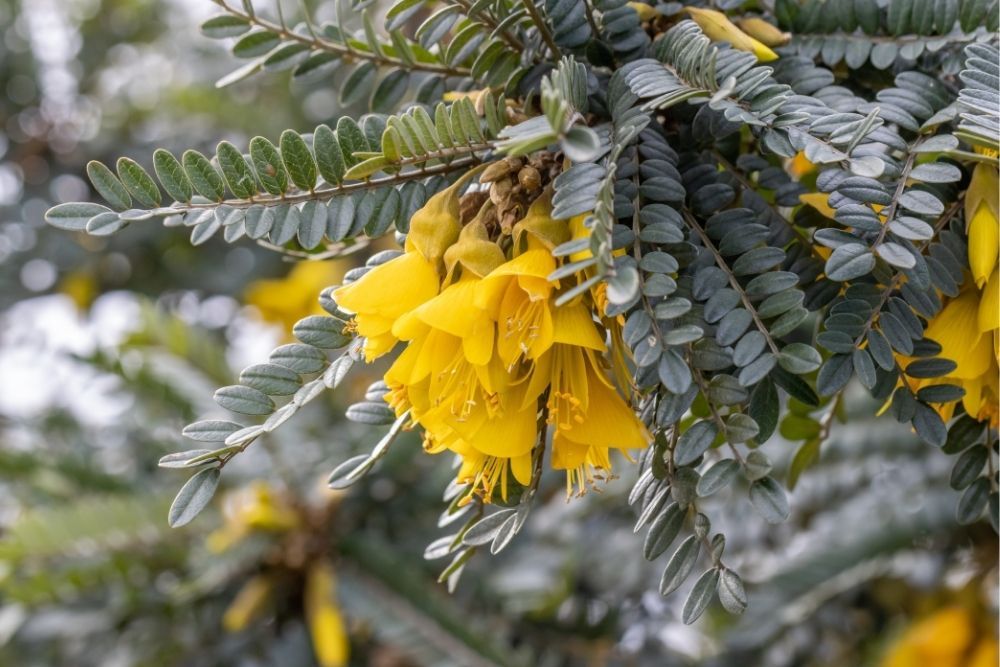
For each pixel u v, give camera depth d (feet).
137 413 2.88
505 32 1.53
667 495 1.45
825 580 2.38
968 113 1.44
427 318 1.42
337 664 2.47
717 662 2.56
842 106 1.48
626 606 2.72
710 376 1.45
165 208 1.47
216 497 2.77
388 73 1.64
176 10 3.62
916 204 1.41
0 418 3.19
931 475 2.45
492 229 1.48
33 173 3.54
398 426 1.52
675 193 1.44
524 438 1.47
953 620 2.57
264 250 3.39
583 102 1.45
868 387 1.42
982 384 1.52
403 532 2.69
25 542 2.40
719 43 1.51
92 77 3.56
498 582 2.51
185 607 2.67
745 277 1.45
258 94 3.49
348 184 1.50
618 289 1.34
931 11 1.54
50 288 3.40
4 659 2.84
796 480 1.68
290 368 1.48
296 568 2.63
